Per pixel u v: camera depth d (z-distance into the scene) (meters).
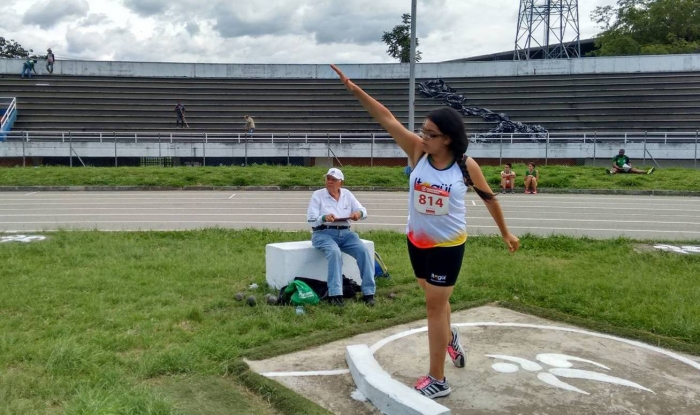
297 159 33.78
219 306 6.73
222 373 4.80
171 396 4.27
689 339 5.66
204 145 33.19
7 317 6.19
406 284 7.84
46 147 31.97
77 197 21.67
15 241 11.17
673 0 59.41
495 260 9.32
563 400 4.32
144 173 26.97
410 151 4.35
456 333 4.85
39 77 42.75
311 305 6.71
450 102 40.53
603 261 9.55
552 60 43.81
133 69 44.41
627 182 24.58
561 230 14.49
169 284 7.67
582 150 32.59
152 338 5.49
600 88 41.44
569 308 6.64
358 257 7.09
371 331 5.93
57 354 4.87
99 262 9.05
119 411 3.82
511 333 5.85
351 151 33.69
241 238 11.70
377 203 20.12
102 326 5.88
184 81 44.53
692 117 36.88
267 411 4.15
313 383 4.63
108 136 35.03
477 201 20.83
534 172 23.39
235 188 24.53
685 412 4.16
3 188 23.94
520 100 40.84
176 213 17.38
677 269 8.84
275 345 5.38
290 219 16.14
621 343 5.57
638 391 4.49
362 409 4.20
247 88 43.78
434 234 4.14
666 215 17.27
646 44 60.91
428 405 3.92
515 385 4.58
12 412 3.94
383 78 45.34
